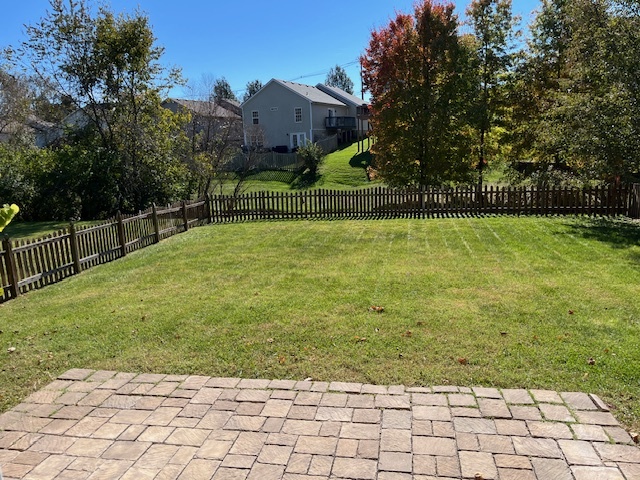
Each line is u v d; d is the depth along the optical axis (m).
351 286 6.55
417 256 8.45
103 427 3.24
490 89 18.78
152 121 17.91
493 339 4.50
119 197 17.48
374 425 3.14
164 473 2.72
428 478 2.61
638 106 10.55
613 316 5.00
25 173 17.52
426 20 16.89
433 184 17.66
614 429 3.01
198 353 4.46
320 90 53.12
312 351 4.39
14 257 6.89
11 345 4.89
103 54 16.39
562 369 3.84
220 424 3.22
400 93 17.41
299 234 11.66
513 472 2.64
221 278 7.43
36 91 22.44
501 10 18.06
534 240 9.47
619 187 12.47
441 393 3.54
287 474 2.68
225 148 24.09
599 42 11.08
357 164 35.91
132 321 5.48
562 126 12.00
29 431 3.21
